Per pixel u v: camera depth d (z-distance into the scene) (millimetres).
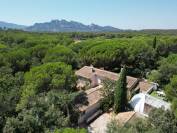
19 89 40625
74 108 38188
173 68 59688
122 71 42781
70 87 45906
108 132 25875
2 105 34250
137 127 25297
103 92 46344
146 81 62281
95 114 43688
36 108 31094
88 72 64812
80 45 92562
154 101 44438
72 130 27969
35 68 47375
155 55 81125
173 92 44625
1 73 46594
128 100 49812
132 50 76250
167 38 109812
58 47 76812
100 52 73188
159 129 24391
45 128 29188
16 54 66188
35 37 111125
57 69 46188
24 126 28609
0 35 114375
